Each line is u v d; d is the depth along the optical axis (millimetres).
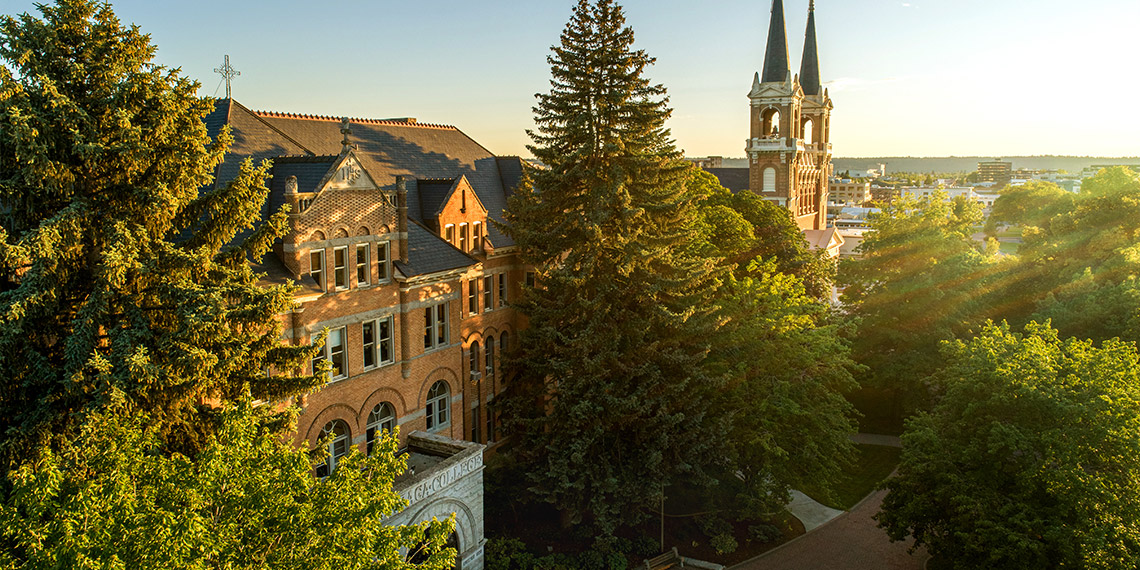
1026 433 29156
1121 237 58969
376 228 32531
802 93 121562
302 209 29188
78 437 18594
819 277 64500
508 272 43219
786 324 38188
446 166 45750
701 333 36094
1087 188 107562
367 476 19781
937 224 56688
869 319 54812
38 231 19453
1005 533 27344
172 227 23719
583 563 34906
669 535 38844
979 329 54188
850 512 43062
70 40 21688
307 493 17234
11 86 20219
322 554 16172
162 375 20094
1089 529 26203
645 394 34625
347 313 31469
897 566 37094
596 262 35500
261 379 23641
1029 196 126562
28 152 19922
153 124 22203
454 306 37500
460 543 30750
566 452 33906
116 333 20703
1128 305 48562
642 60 37156
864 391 60375
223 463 16672
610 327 34906
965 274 53438
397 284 33781
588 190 37500
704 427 36594
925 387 52281
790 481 37344
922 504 31391
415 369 35281
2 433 20641
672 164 38250
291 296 23344
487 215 42188
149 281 21938
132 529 14750
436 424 37625
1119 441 27141
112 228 20625
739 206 70375
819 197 138500
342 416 31719
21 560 15523
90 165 21438
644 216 36969
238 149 32375
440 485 29281
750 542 39062
